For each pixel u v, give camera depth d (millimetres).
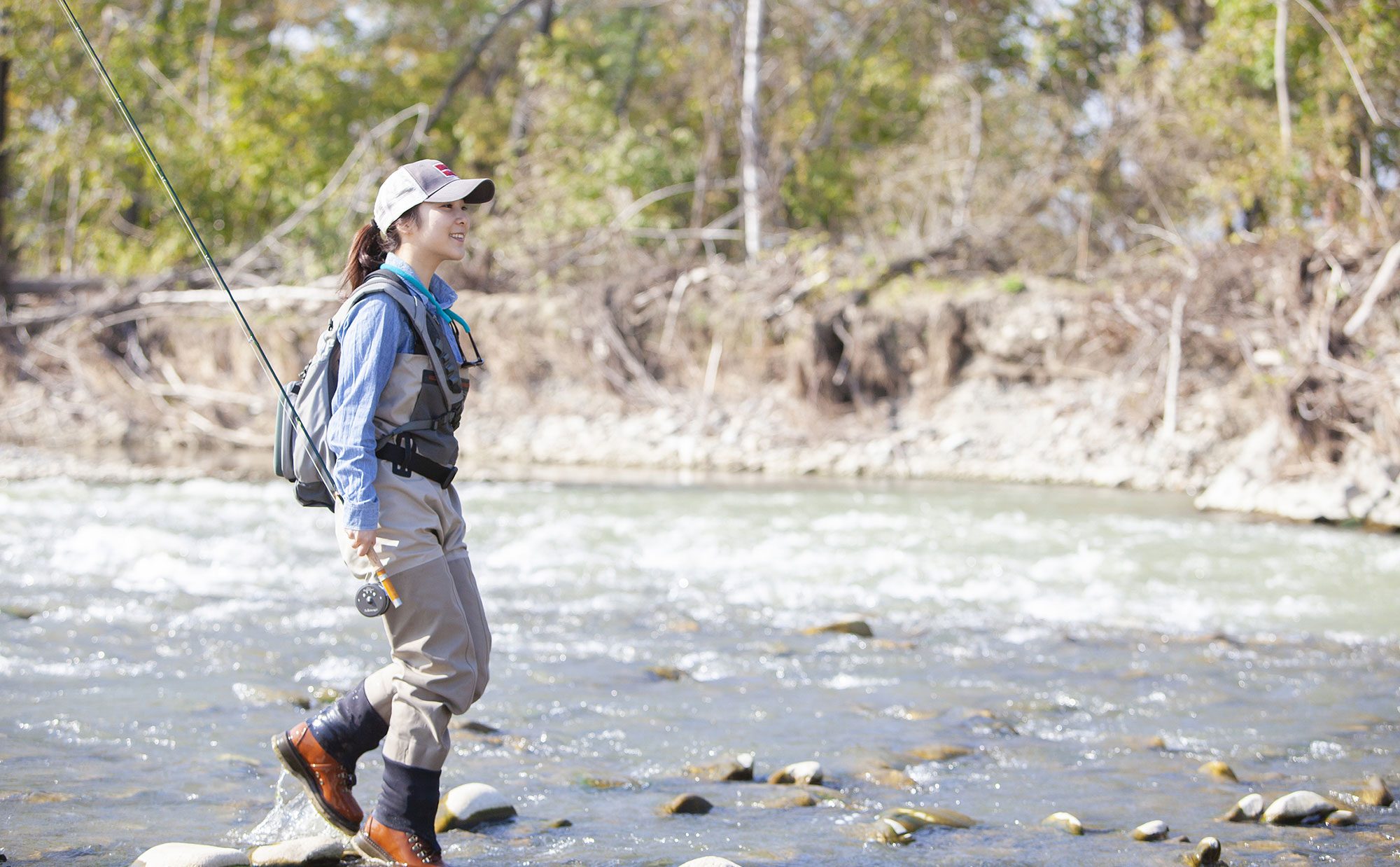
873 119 41062
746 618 10141
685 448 25391
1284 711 7469
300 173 34219
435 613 4762
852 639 9375
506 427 27266
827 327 27109
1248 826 5465
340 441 4598
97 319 30109
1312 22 26344
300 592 10680
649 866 4809
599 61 40438
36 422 27672
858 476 23500
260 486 19000
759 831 5270
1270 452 20234
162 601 10016
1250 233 25375
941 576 12227
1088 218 30500
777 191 35281
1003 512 17531
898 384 26797
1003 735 6906
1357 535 15922
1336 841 5223
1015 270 29516
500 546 13711
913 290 27828
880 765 6277
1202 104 28438
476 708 7188
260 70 37688
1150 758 6488
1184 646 9328
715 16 36188
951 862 4902
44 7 32719
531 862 4836
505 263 31547
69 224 36062
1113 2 36719
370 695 4965
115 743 6230
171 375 29234
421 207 4930
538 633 9359
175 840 4953
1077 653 9023
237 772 5855
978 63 38344
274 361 28797
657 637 9336
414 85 42625
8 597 9914
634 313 29266
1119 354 25641
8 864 4582
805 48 38125
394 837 4758
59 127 34625
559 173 32938
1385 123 25531
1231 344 23531
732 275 29062
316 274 30109
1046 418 24922
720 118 36125
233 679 7586
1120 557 13570
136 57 34938
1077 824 5348
